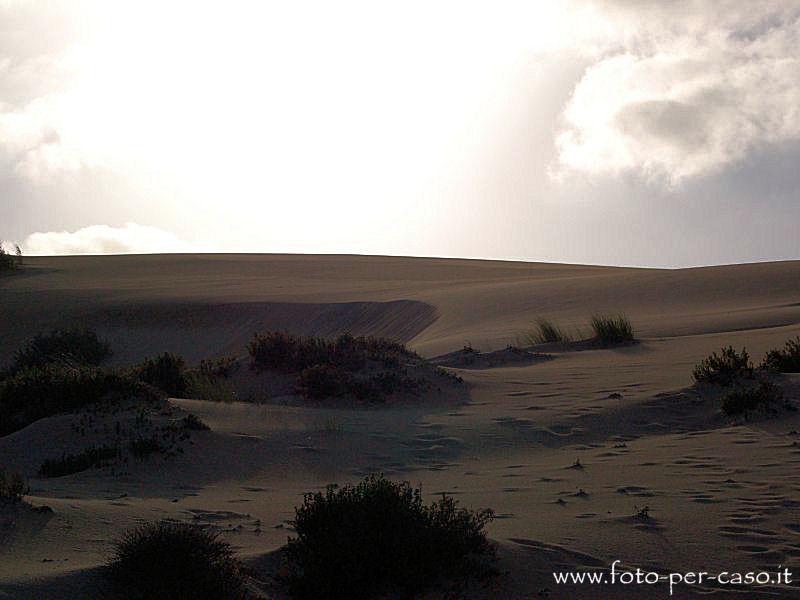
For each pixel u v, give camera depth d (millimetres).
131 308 44188
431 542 6391
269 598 6004
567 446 12250
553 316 34094
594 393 16078
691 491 8859
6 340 41062
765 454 10539
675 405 14258
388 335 37094
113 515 7570
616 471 10156
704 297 35938
